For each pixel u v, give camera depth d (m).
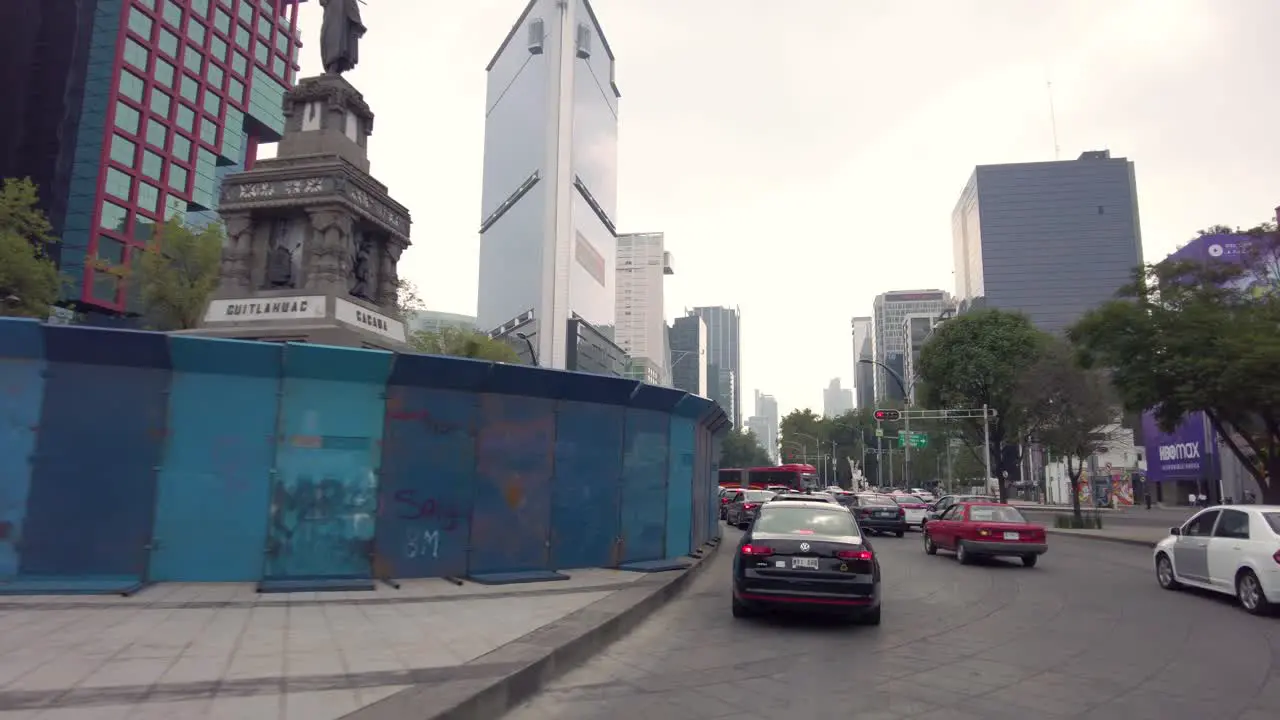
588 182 136.88
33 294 33.31
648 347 194.38
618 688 6.74
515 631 7.76
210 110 83.62
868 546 10.18
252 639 7.00
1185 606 12.55
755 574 9.87
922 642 9.17
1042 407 37.38
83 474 9.30
